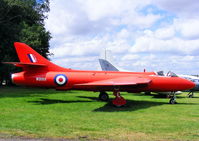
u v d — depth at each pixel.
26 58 14.09
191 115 9.40
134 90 14.37
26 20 32.72
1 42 25.73
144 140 5.65
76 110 10.62
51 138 5.74
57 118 8.47
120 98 12.17
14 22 28.67
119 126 7.20
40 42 34.69
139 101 15.02
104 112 10.13
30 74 14.20
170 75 14.52
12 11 26.94
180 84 14.09
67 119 8.31
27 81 14.15
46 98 16.08
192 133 6.37
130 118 8.63
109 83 11.98
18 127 6.88
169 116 9.13
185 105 12.96
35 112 9.84
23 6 26.52
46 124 7.36
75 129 6.72
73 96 17.91
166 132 6.47
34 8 30.81
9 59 31.22
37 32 35.28
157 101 15.10
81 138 5.77
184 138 5.85
